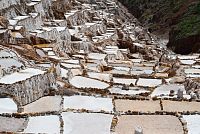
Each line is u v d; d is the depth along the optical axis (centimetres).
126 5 17562
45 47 6650
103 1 14738
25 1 8631
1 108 3628
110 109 3662
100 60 6762
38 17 8112
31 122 3316
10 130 3156
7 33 6181
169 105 3812
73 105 3794
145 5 16412
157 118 3412
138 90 4831
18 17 7556
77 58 6744
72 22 9794
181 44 11081
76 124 3278
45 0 9362
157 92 4700
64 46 7581
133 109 3672
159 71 6391
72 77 5159
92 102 3869
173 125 3281
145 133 3108
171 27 13362
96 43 8625
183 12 13775
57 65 5062
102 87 4862
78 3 11912
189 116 3453
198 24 11856
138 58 8562
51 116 3450
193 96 4156
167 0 15662
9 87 3853
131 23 13538
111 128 3194
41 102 3966
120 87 4900
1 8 7288
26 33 6781
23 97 3916
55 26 8362
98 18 11162
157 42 12362
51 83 4344
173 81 5256
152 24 14712
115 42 9481
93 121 3338
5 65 4600
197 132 3147
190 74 5638
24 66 4634
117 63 7044
